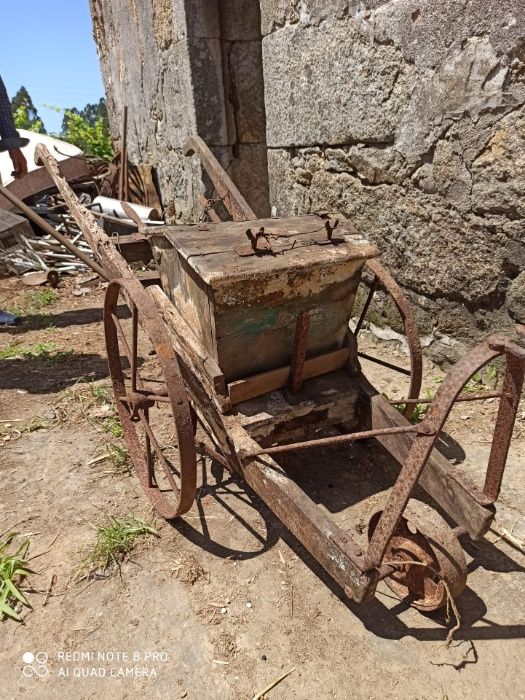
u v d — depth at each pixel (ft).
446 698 5.87
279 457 9.23
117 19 24.64
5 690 6.11
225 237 7.82
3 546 7.93
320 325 8.23
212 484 9.30
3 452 10.42
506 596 7.07
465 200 10.80
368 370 12.92
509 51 9.26
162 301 8.84
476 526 6.59
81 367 13.92
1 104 14.44
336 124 13.39
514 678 6.07
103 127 41.63
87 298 19.80
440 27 10.25
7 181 26.45
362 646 6.48
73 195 12.58
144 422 8.55
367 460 9.77
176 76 19.08
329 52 12.94
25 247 22.66
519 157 9.63
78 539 8.23
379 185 12.80
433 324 12.55
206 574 7.55
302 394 8.34
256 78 18.52
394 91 11.60
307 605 7.04
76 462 10.08
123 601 7.16
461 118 10.41
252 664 6.31
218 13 17.49
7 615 7.02
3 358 14.53
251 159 19.58
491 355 5.26
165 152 22.57
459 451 9.86
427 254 12.05
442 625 6.71
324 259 7.33
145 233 8.20
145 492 8.96
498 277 10.69
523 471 9.23
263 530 8.30
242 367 7.91
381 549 5.63
